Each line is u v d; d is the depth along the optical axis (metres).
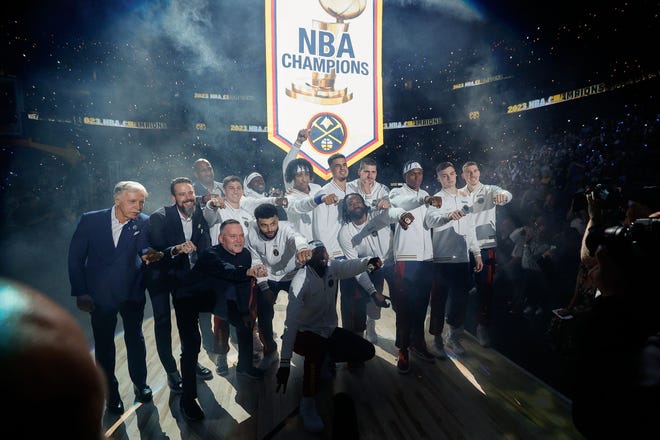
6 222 10.26
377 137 3.22
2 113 13.46
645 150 7.94
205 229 3.10
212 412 2.73
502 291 5.29
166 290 2.87
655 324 0.94
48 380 0.23
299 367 3.39
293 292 2.52
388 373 3.19
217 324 3.19
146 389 2.86
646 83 10.30
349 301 3.42
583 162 9.50
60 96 15.39
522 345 3.65
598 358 0.99
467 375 3.12
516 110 14.72
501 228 5.60
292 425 2.57
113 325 2.68
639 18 10.01
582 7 11.56
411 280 3.22
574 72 12.32
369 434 2.44
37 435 0.22
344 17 3.12
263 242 3.22
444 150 18.06
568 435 2.36
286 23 3.04
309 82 3.11
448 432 2.44
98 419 0.27
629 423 0.88
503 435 2.38
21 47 13.98
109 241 2.58
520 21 13.92
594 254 1.10
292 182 3.29
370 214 3.49
